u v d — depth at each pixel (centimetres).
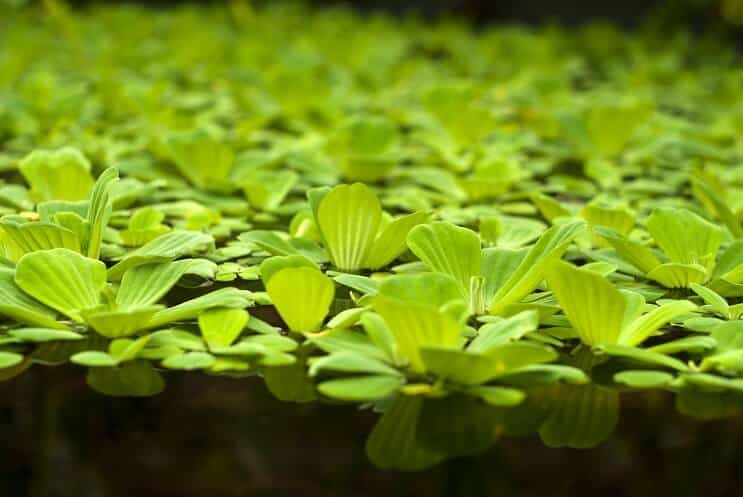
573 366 105
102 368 104
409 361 103
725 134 174
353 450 101
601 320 105
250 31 358
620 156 166
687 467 103
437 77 267
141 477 103
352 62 286
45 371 104
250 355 104
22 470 104
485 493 100
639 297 108
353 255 118
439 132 177
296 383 104
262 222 129
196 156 137
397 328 100
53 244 112
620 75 277
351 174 142
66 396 104
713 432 103
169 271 109
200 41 281
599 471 102
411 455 100
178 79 241
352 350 103
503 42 327
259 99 209
